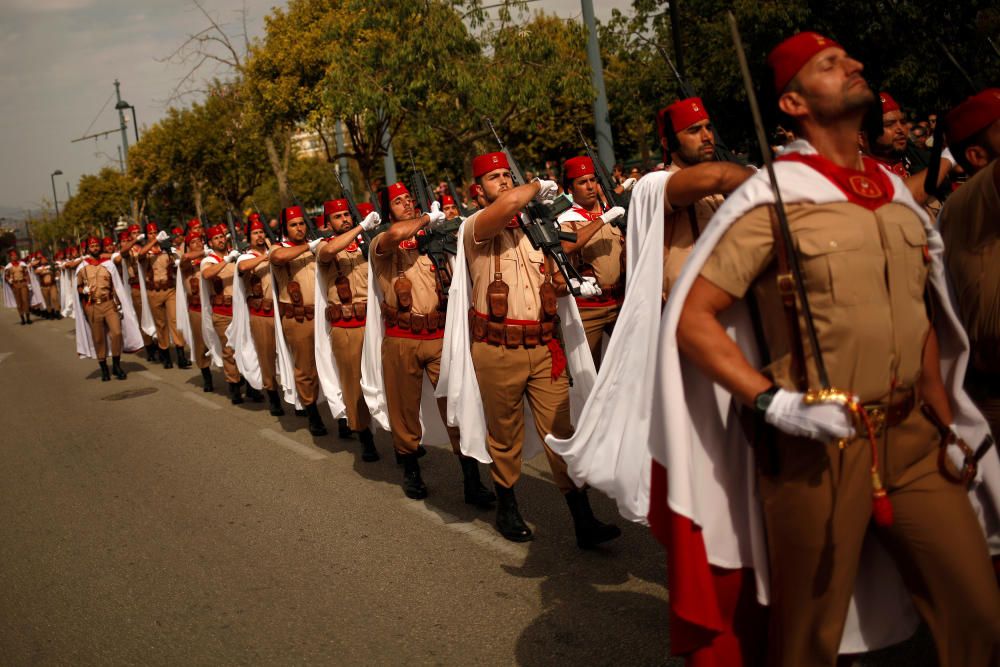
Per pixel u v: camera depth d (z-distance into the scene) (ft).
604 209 20.38
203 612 13.66
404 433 18.03
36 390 37.70
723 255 6.86
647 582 13.14
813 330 6.52
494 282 14.29
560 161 82.84
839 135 7.07
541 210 14.06
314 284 23.81
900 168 16.60
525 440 16.07
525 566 14.16
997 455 8.77
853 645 7.73
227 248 30.94
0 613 14.39
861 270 6.61
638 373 9.80
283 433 25.29
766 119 7.48
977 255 9.22
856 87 6.90
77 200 157.79
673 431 7.06
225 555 15.99
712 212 10.68
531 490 18.07
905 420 6.99
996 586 7.00
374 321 18.86
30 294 80.28
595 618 12.16
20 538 18.08
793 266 6.54
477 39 44.83
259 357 27.12
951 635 7.07
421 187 18.54
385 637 12.26
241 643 12.52
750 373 6.72
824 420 6.32
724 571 7.55
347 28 46.47
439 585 13.78
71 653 12.76
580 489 14.52
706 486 7.43
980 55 20.40
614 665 10.91
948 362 7.62
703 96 47.67
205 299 30.81
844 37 37.09
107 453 24.81
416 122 47.21
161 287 39.34
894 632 7.78
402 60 44.24
